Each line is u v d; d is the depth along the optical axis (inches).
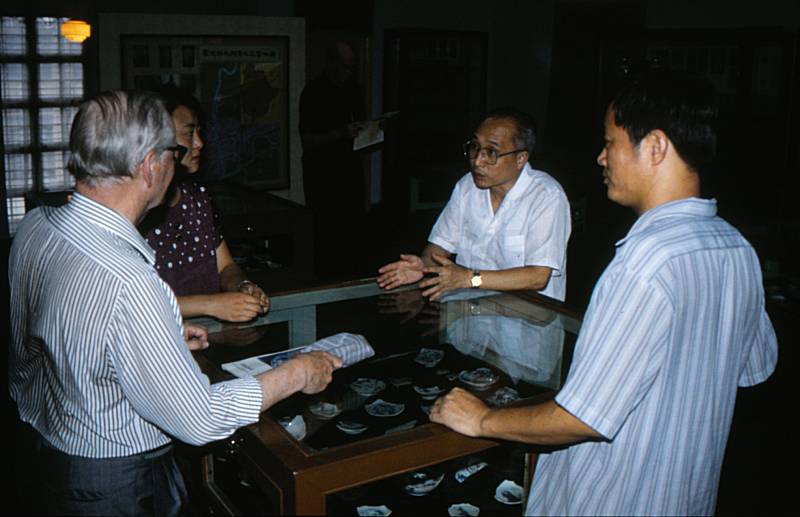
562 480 60.8
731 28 246.5
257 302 84.1
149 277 58.6
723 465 114.7
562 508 60.5
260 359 73.2
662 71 56.9
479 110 321.1
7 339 158.2
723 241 56.3
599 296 54.9
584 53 303.0
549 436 55.3
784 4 238.2
